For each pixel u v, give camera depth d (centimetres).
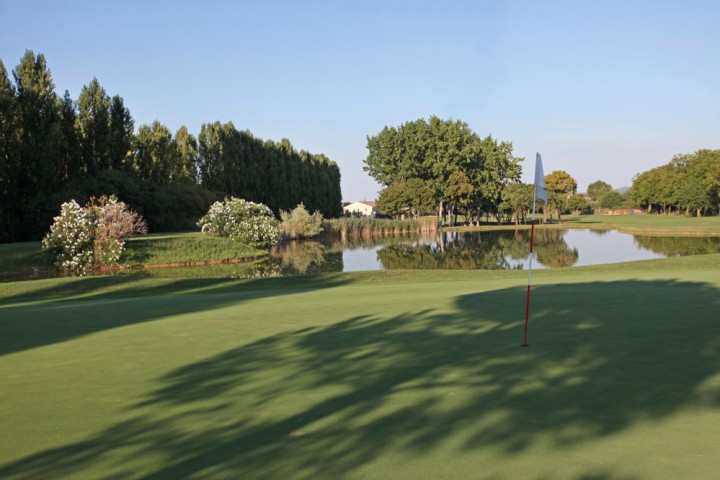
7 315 1190
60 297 1878
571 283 1516
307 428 434
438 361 640
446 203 9788
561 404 472
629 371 573
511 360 633
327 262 3700
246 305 1261
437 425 429
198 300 1423
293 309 1138
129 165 5406
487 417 444
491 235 6662
